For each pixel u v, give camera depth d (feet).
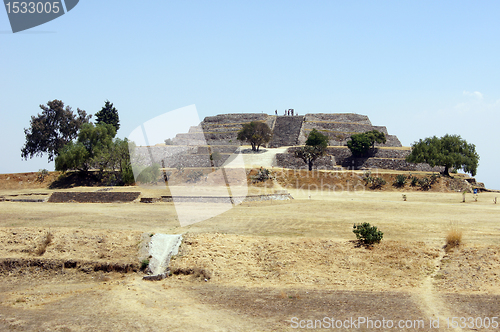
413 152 218.79
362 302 55.52
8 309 55.88
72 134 324.39
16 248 78.43
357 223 96.48
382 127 343.46
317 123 337.11
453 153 211.20
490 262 66.44
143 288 63.67
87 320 50.96
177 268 70.33
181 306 55.57
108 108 350.23
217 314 52.26
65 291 63.62
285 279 66.54
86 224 93.30
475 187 200.34
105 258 74.08
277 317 50.75
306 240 79.25
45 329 48.29
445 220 99.86
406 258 71.46
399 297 57.16
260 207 121.39
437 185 192.03
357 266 69.87
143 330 47.34
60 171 224.94
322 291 60.85
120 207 119.44
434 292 59.06
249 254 75.20
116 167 192.95
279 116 371.97
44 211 113.80
